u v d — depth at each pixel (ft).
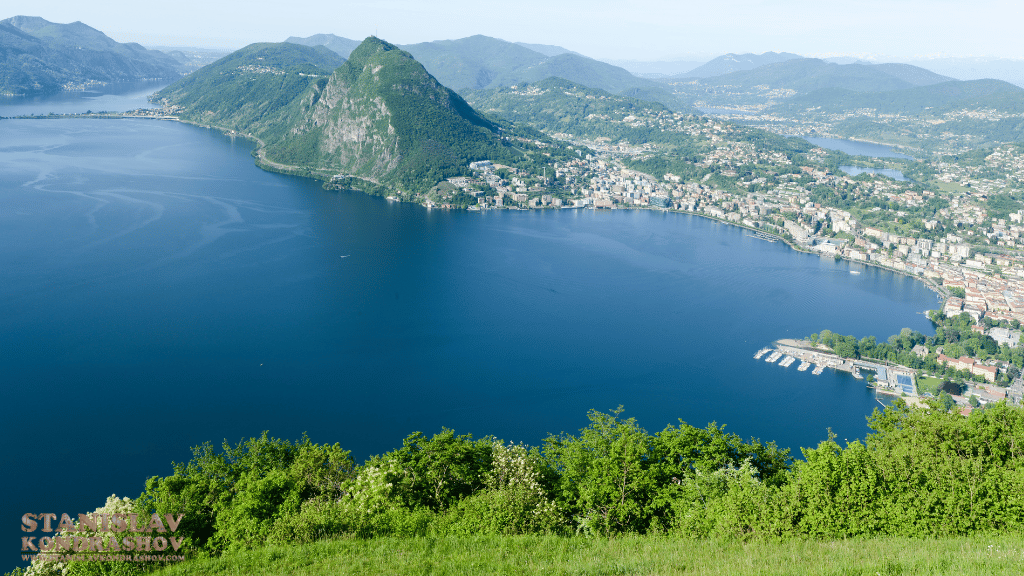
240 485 284.00
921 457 243.40
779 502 221.87
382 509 247.91
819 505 217.56
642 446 263.70
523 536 224.33
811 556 187.62
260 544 226.99
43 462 492.54
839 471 224.33
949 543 195.62
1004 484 220.02
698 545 209.67
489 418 584.40
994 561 167.84
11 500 449.89
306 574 195.00
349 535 229.45
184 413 567.59
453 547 214.48
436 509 271.28
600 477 255.70
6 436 521.65
